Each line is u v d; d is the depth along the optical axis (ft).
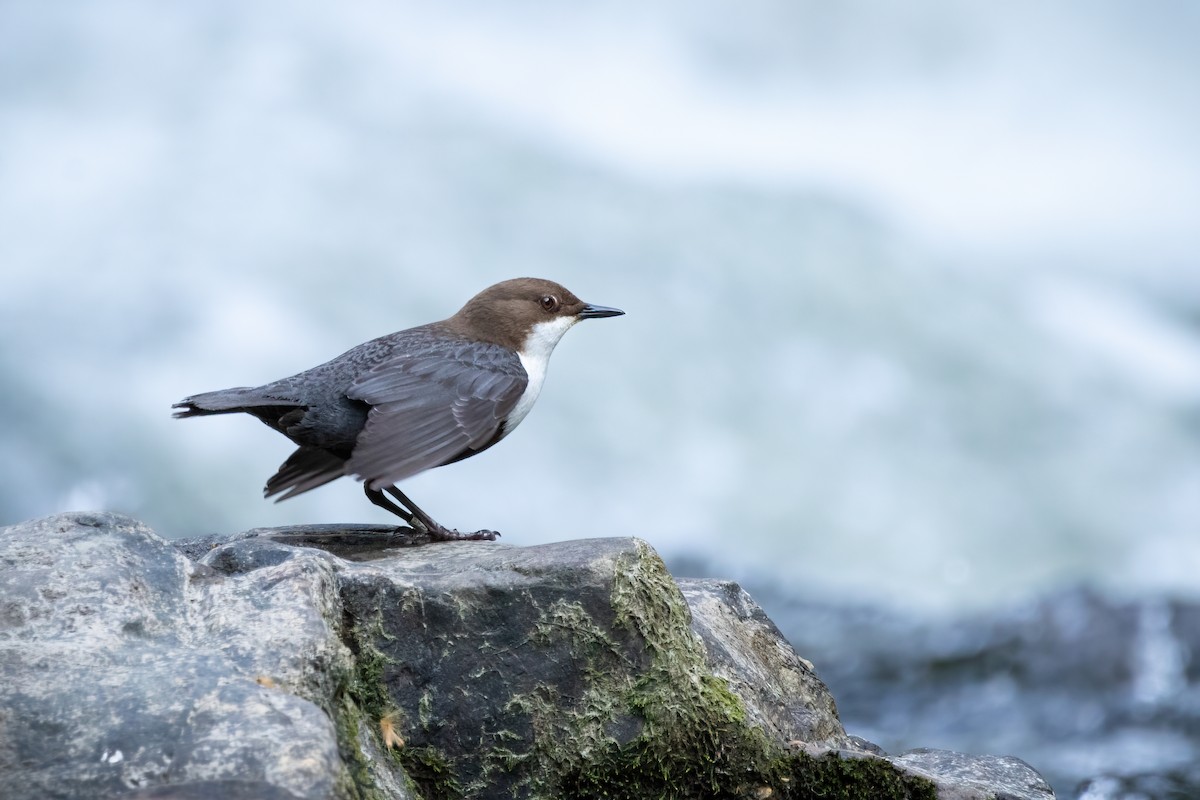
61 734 12.44
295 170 53.98
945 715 33.19
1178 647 34.30
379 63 61.41
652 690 15.93
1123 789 28.07
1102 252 61.98
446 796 15.51
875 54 69.51
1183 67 69.72
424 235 52.34
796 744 17.43
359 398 19.71
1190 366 56.80
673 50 66.95
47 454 42.78
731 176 61.41
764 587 42.80
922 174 64.59
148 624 14.20
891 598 42.32
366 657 15.51
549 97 63.26
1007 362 54.85
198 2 60.85
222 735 12.43
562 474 47.03
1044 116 68.49
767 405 50.98
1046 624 36.24
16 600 14.12
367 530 19.95
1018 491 49.08
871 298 56.34
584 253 54.19
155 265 48.21
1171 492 49.78
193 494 43.45
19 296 46.68
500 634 15.66
